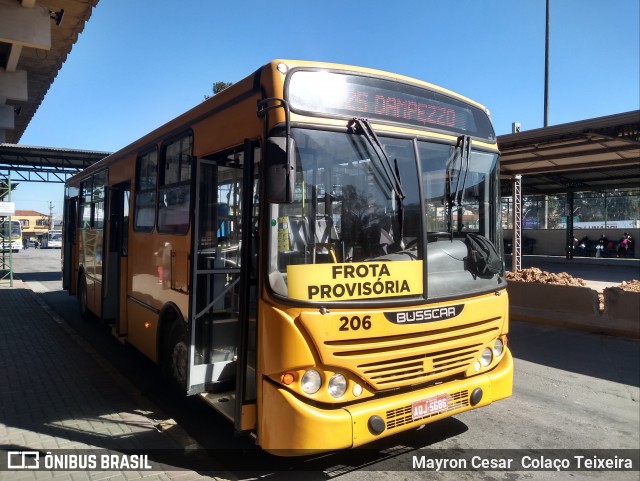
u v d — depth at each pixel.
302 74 3.78
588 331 9.68
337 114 3.84
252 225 3.88
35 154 19.45
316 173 3.69
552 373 7.12
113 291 8.03
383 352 3.67
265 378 3.57
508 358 4.59
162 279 5.59
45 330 9.13
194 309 4.61
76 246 10.70
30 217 107.69
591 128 10.83
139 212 6.56
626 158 14.73
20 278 19.95
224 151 4.44
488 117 4.95
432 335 3.92
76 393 5.72
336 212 3.74
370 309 3.62
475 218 4.63
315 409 3.42
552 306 10.54
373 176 3.90
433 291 3.97
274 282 3.52
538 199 35.78
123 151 7.31
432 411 3.86
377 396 3.72
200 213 4.82
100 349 7.99
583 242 31.84
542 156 14.50
